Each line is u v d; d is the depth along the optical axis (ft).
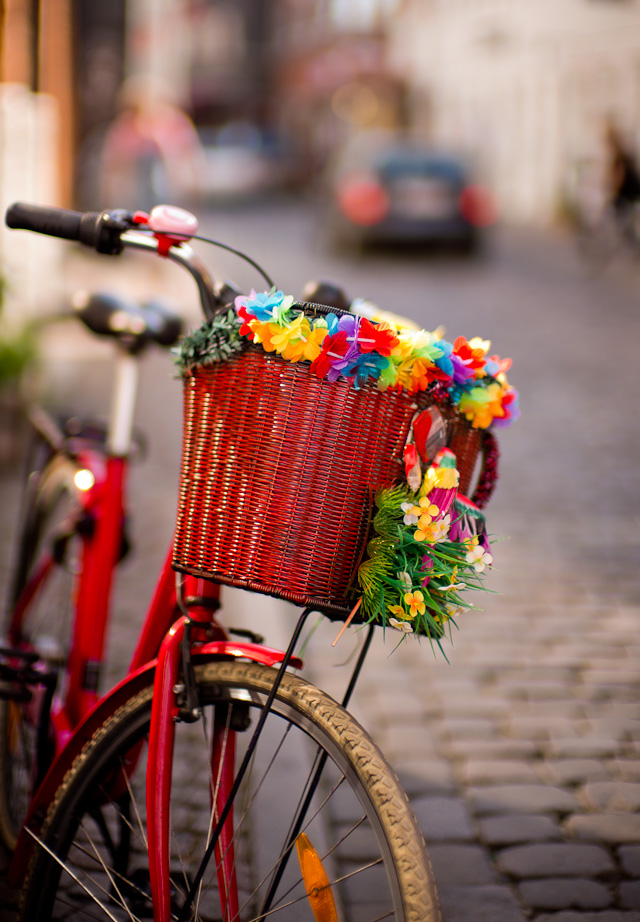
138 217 6.64
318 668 12.01
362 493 5.51
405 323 6.38
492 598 14.05
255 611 13.53
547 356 30.25
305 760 9.72
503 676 11.82
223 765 6.15
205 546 5.62
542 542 16.26
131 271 44.93
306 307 5.48
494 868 8.39
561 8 78.74
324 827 8.69
